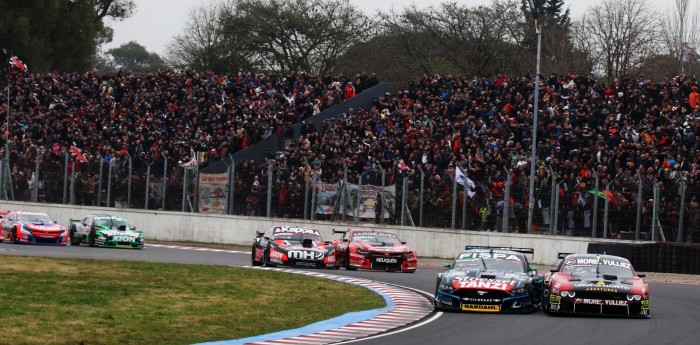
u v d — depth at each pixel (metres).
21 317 60.31
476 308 68.19
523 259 74.12
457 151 128.88
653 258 103.44
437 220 122.38
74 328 56.88
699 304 75.81
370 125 146.00
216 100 164.75
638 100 129.88
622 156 116.44
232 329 58.97
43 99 182.50
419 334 56.50
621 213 108.75
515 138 130.25
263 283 87.81
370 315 66.88
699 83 133.75
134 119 166.88
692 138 119.31
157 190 146.00
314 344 52.81
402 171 127.38
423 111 144.12
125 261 105.56
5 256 105.44
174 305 70.00
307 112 158.62
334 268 107.56
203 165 149.50
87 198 150.62
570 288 65.62
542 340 53.78
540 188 115.00
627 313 65.31
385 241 106.44
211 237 140.88
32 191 156.00
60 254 113.62
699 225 103.31
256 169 138.88
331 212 130.25
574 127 128.88
